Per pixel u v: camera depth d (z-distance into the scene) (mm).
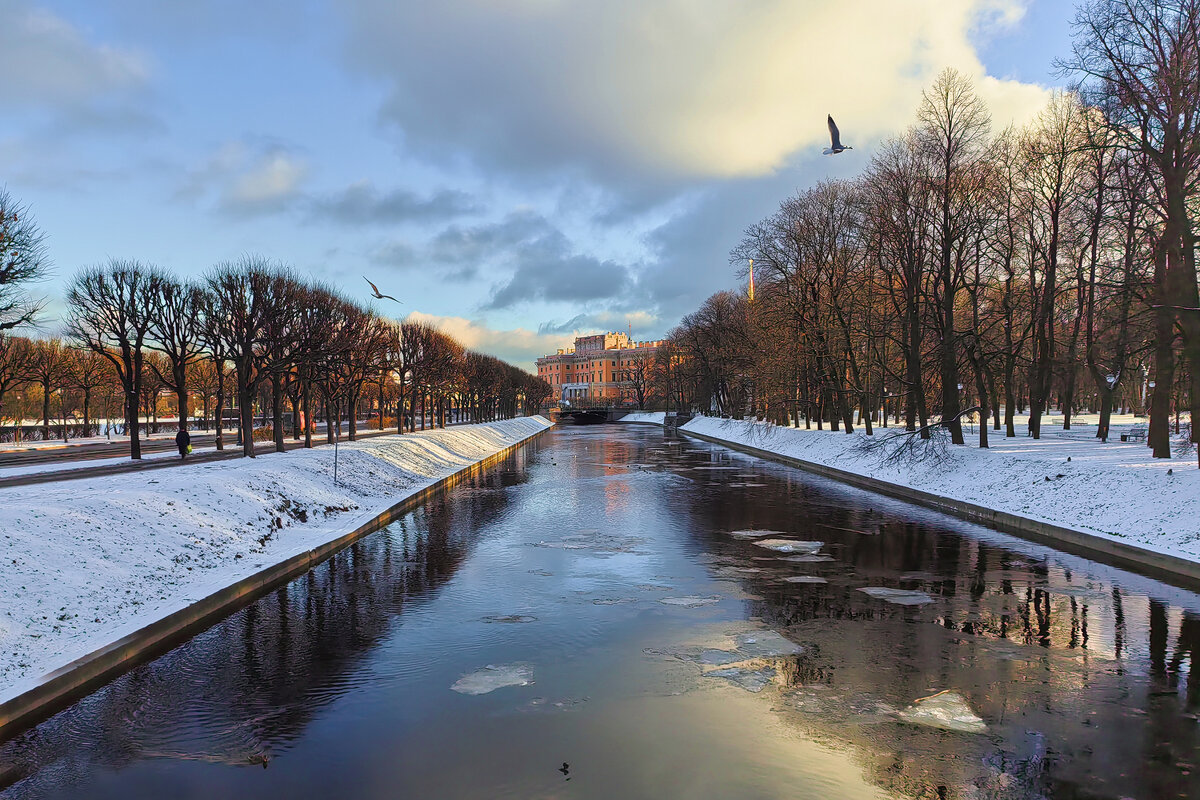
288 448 39375
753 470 40250
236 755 6988
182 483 17391
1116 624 11047
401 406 54812
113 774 6645
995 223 35375
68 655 9016
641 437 85062
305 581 14305
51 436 52469
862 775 6410
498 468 42719
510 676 9047
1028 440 35750
